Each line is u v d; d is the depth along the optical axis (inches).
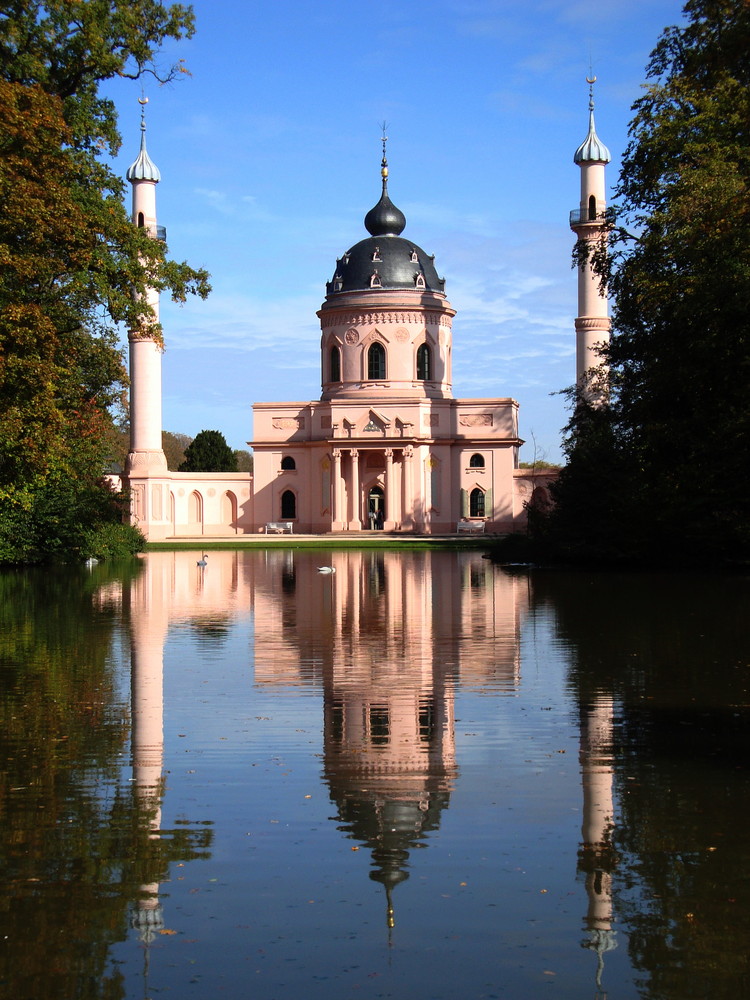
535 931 348.8
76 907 369.1
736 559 1765.5
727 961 328.5
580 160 3272.6
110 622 1133.7
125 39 1422.2
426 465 3809.1
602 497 1900.8
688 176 1574.8
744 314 1494.8
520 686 732.7
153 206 3415.4
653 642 926.4
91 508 2306.8
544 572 1857.8
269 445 3897.6
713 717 633.0
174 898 374.9
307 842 427.2
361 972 324.5
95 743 580.7
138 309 1438.2
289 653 897.5
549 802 474.9
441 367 3946.9
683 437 1662.2
